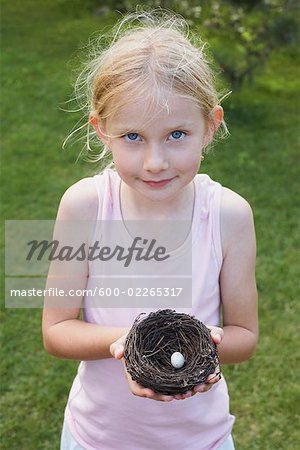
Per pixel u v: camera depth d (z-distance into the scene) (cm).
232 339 215
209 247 210
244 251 212
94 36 862
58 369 403
